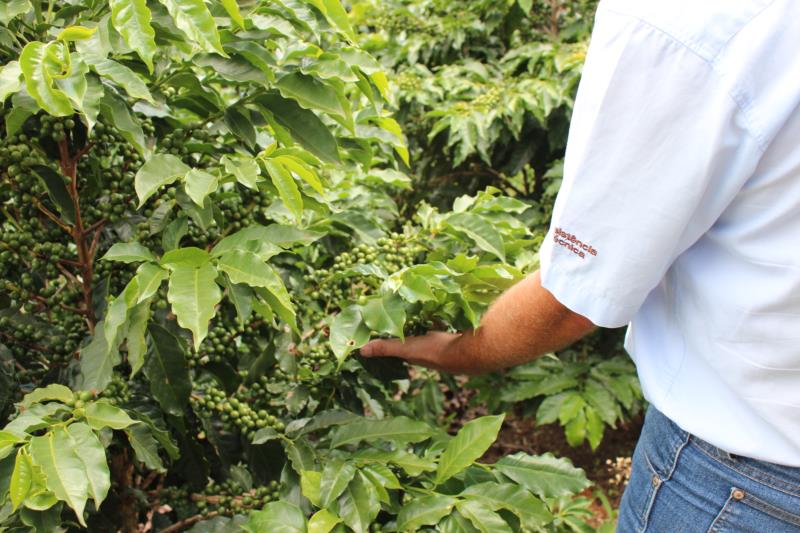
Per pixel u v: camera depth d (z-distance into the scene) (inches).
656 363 47.8
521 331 50.3
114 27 48.4
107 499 59.5
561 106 123.9
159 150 59.2
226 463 62.8
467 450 55.3
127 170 60.8
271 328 62.2
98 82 46.8
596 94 37.5
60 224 58.4
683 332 45.5
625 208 38.5
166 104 60.7
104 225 61.8
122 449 61.4
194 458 61.7
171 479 69.4
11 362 56.2
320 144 59.2
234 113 58.4
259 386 64.5
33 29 53.5
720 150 35.5
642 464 51.9
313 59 56.0
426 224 71.6
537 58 128.5
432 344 60.1
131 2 45.8
